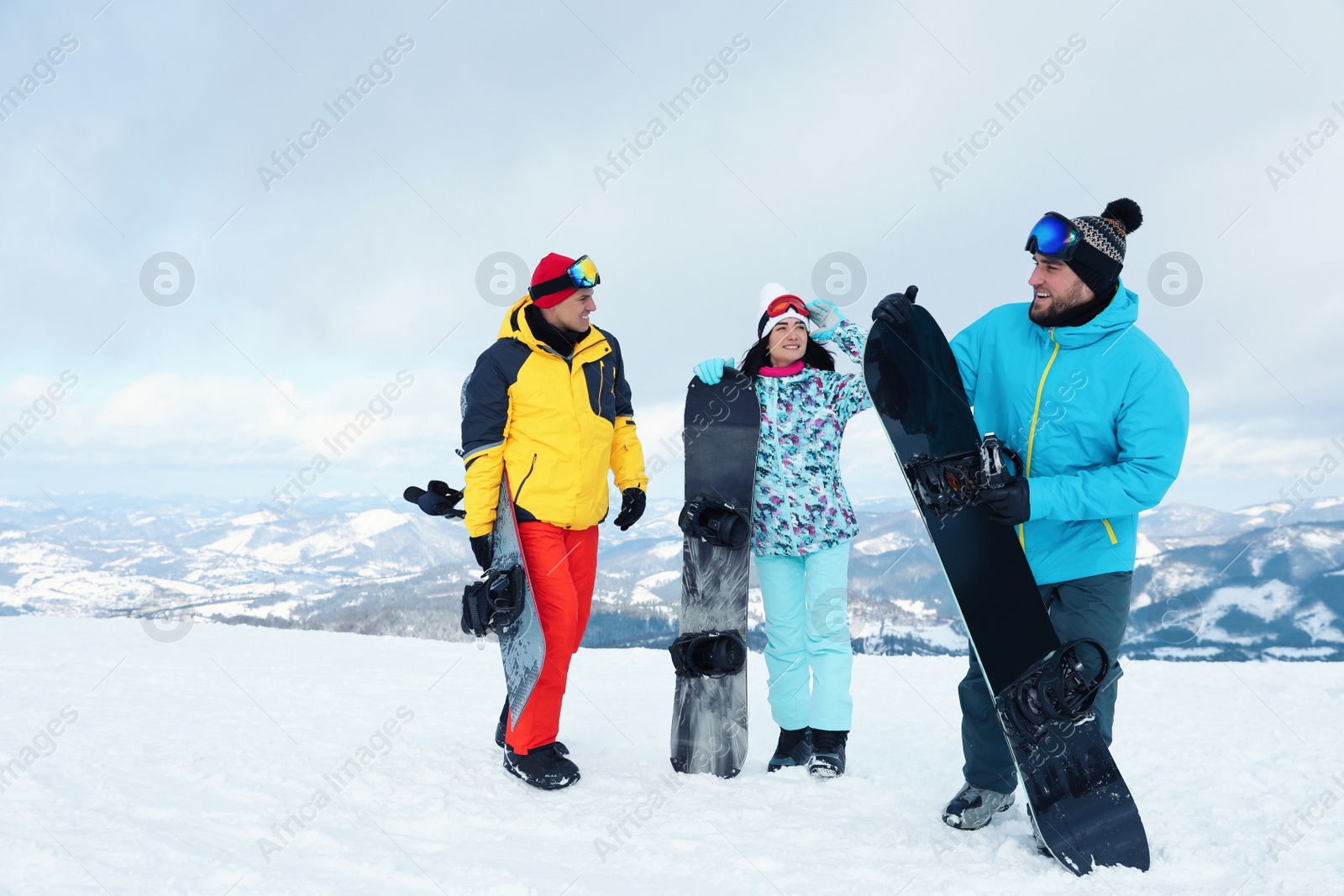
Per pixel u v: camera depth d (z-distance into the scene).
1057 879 1.88
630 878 1.89
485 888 1.81
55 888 1.67
